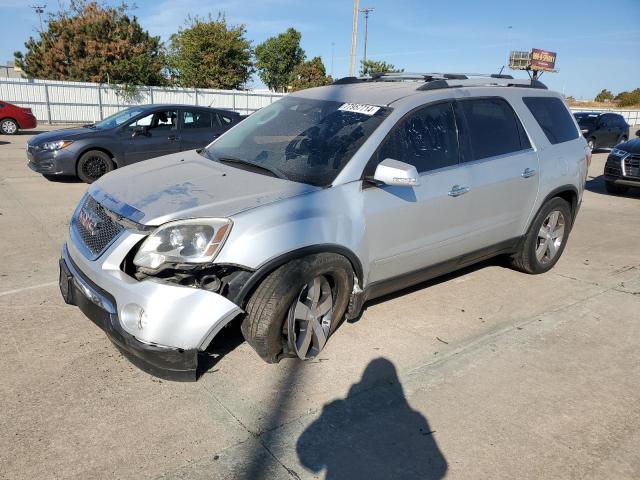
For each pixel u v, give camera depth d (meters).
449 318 4.41
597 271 5.79
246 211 3.13
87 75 31.86
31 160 9.60
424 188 3.99
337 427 2.96
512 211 4.85
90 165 9.65
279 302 3.17
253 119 4.73
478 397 3.31
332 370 3.52
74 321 4.03
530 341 4.07
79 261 3.33
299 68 42.00
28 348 3.61
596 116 21.11
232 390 3.24
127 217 3.13
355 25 24.81
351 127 3.93
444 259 4.40
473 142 4.48
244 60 37.41
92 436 2.79
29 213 7.25
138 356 3.01
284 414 3.04
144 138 10.03
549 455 2.82
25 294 4.50
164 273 3.01
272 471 2.61
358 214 3.58
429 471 2.66
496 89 4.87
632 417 3.18
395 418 3.06
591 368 3.72
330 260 3.41
